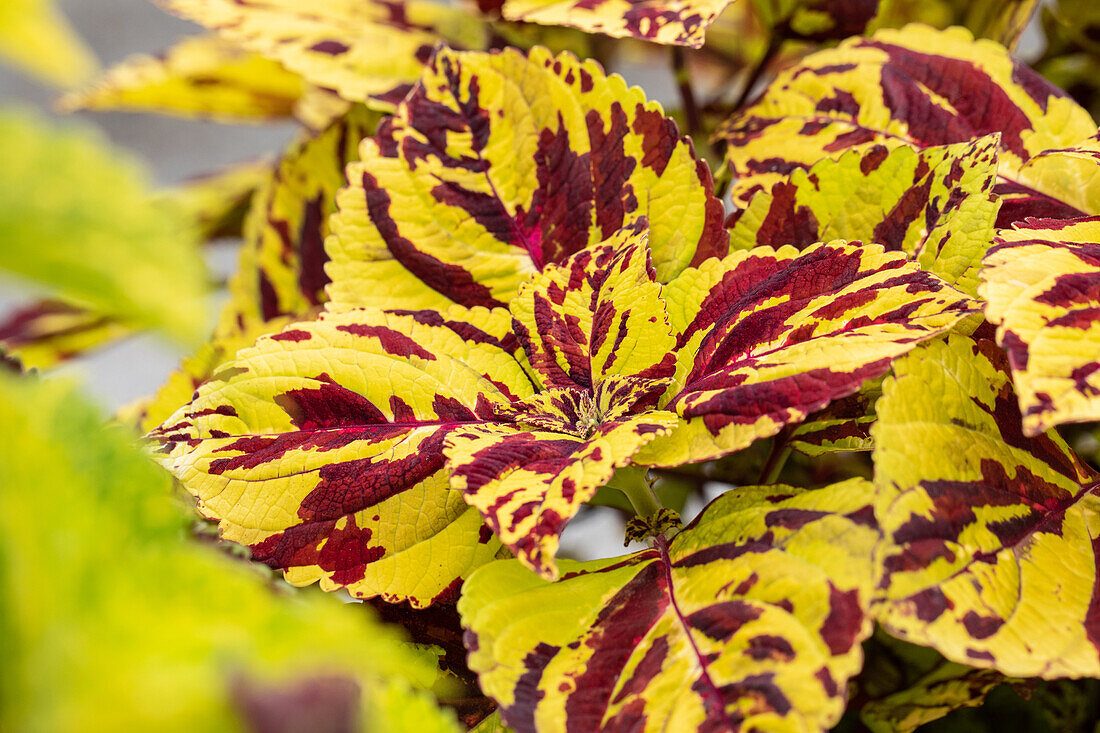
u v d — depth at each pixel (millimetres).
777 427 569
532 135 632
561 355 613
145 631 389
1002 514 569
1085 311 561
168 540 449
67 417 436
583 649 569
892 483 562
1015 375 548
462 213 631
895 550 556
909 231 609
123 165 301
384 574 599
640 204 627
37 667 364
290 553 596
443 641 607
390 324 619
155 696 365
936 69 654
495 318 626
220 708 368
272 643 414
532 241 632
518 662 567
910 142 647
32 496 392
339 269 628
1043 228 584
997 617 554
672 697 552
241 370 606
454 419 610
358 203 630
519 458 582
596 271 616
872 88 657
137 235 295
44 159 290
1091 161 616
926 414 573
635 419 589
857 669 544
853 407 613
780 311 591
